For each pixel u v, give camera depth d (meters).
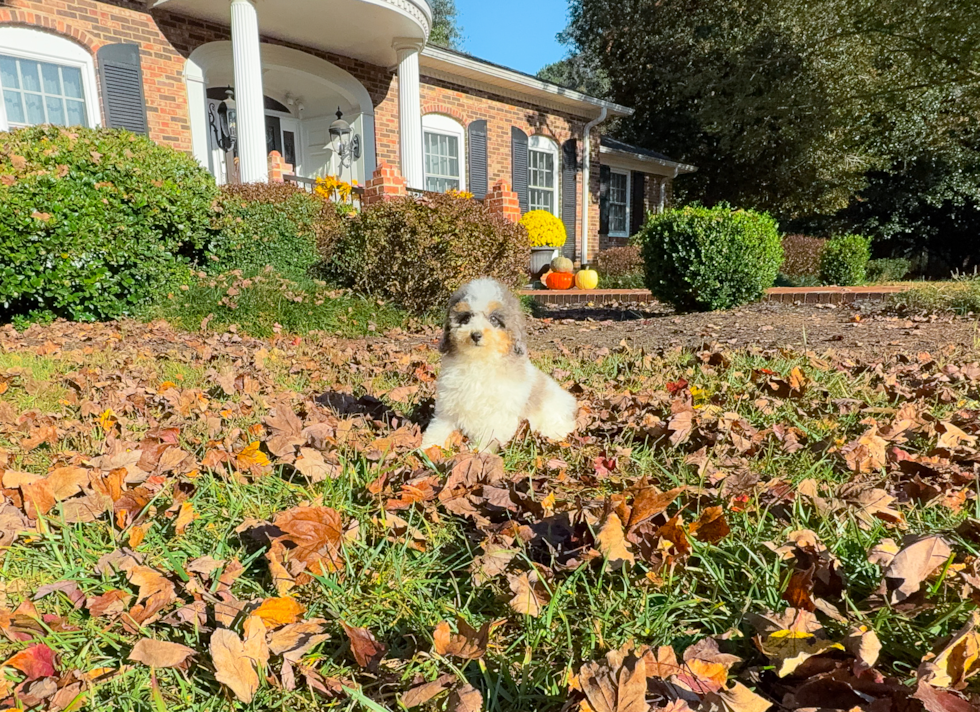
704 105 22.30
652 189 23.91
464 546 2.03
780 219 25.38
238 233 9.03
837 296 10.00
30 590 1.84
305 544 1.87
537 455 2.90
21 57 9.61
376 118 14.41
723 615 1.64
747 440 3.00
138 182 7.72
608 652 1.40
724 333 7.22
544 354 5.91
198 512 2.28
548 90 17.39
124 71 10.51
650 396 3.94
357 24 11.84
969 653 1.32
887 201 25.06
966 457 2.64
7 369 4.66
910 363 5.02
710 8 24.09
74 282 7.15
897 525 2.04
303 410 3.67
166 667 1.49
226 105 12.02
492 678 1.46
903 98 20.73
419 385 4.42
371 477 2.53
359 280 8.61
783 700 1.31
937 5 17.58
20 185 6.73
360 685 1.46
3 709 1.36
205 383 4.62
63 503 2.24
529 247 9.91
